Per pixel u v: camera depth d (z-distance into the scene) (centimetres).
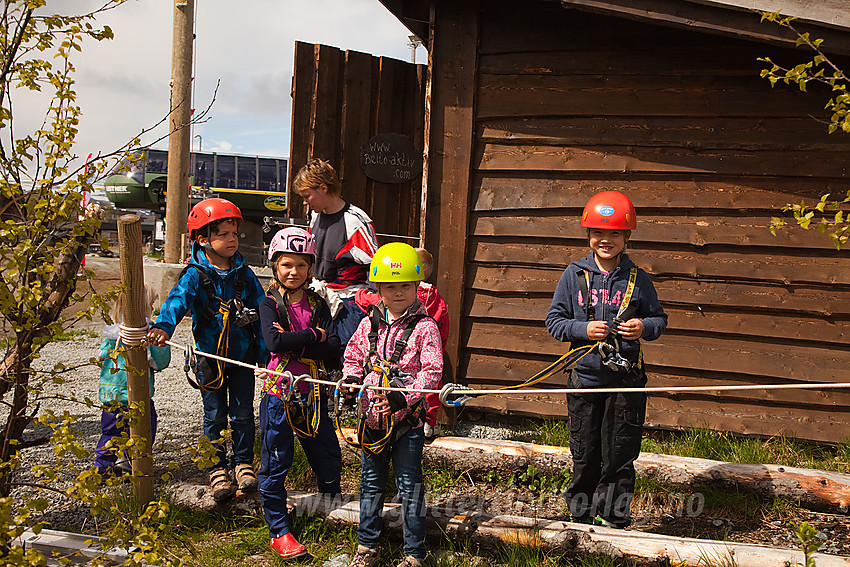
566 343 567
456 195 580
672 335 552
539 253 573
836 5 411
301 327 371
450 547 369
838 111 296
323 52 626
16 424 312
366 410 339
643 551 343
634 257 557
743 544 346
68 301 328
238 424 410
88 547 337
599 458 384
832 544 382
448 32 578
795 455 507
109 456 419
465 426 576
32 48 273
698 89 539
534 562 346
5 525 241
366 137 644
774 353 534
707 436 522
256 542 372
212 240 401
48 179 265
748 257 538
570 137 564
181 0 1215
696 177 545
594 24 556
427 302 501
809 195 524
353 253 442
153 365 402
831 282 521
